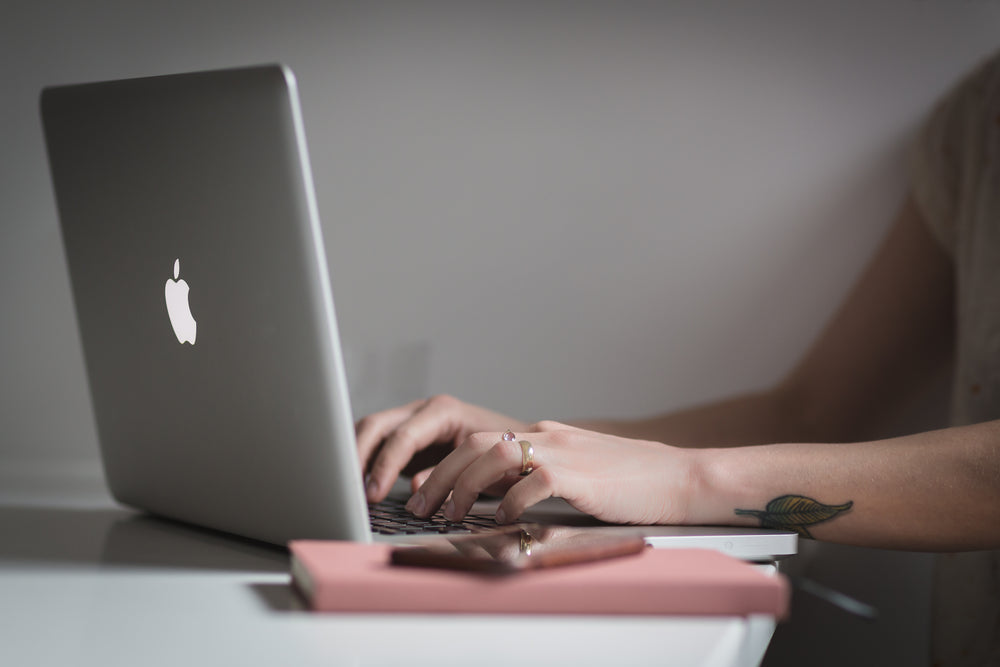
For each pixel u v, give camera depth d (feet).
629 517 1.98
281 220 1.47
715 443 3.79
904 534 2.08
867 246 4.74
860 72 4.70
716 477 2.05
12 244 4.69
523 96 4.79
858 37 4.69
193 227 1.68
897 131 4.69
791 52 4.74
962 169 4.29
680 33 4.77
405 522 2.03
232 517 1.82
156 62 4.73
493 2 4.76
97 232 2.04
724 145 4.78
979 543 2.10
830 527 2.07
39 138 4.69
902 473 2.08
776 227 4.79
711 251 4.82
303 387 1.52
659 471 2.05
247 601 1.30
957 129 4.34
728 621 1.17
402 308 4.83
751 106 4.77
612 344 4.85
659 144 4.80
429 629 1.11
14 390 4.72
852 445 2.22
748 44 4.75
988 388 3.89
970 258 4.09
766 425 4.07
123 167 1.86
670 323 4.84
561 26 4.78
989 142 4.08
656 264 4.84
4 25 4.63
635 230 4.83
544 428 2.30
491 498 2.70
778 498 2.05
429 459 2.91
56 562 1.64
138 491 2.28
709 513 2.04
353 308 4.82
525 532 1.47
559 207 4.82
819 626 4.54
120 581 1.46
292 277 1.49
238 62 4.75
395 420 2.86
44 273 4.71
